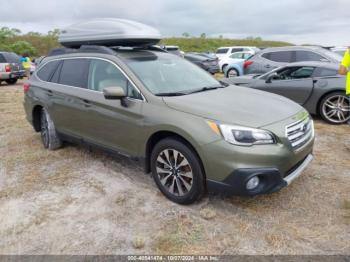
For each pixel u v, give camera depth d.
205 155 3.15
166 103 3.54
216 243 2.95
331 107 6.58
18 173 4.59
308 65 6.91
